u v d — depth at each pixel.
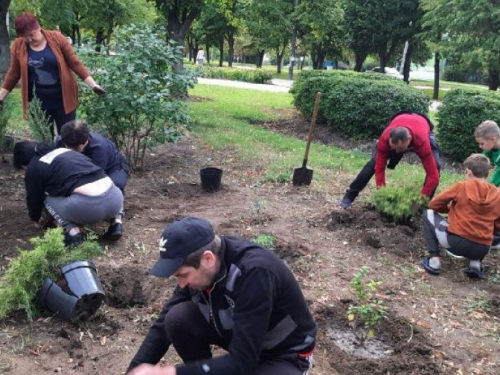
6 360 3.28
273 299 2.25
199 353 2.65
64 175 4.63
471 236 4.76
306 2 31.38
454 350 3.78
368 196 6.90
